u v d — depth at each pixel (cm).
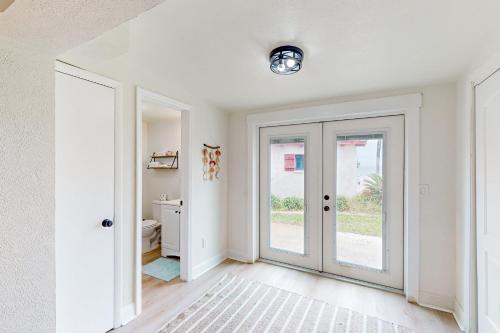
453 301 215
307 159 300
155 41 161
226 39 157
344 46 163
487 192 167
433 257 224
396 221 255
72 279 162
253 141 321
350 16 132
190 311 213
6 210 79
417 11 127
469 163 187
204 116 294
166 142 424
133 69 201
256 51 173
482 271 173
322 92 254
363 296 241
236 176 334
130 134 199
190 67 202
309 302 229
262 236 332
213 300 231
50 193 89
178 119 410
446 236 219
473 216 184
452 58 175
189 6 125
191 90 256
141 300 221
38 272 86
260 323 199
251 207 321
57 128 154
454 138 216
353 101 259
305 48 166
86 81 169
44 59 88
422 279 228
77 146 164
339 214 283
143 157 439
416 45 160
